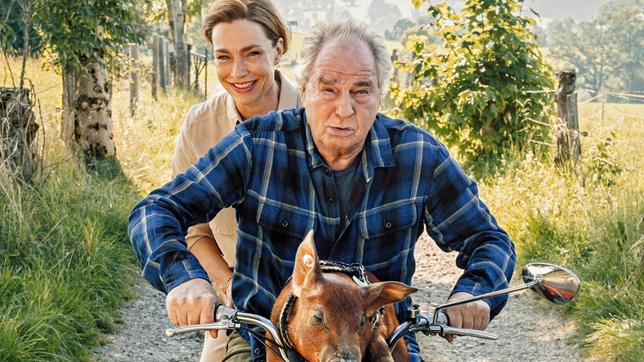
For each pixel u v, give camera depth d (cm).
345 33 264
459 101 1134
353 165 279
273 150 279
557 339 630
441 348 637
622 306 623
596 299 641
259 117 285
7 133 765
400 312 284
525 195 890
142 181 1035
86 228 712
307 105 270
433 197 288
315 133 270
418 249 895
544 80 1167
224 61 373
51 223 722
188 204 276
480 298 259
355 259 281
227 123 384
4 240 682
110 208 816
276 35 379
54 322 575
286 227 279
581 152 1012
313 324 222
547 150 1122
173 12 2186
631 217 732
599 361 582
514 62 1160
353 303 223
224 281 356
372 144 279
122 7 1012
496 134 1161
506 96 1133
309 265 228
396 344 255
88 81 1040
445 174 287
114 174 1009
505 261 279
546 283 260
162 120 1410
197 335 639
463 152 1185
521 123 1159
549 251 762
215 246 370
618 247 700
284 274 281
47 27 984
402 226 283
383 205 281
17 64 1619
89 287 654
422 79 1190
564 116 1002
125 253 750
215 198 278
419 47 1208
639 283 657
